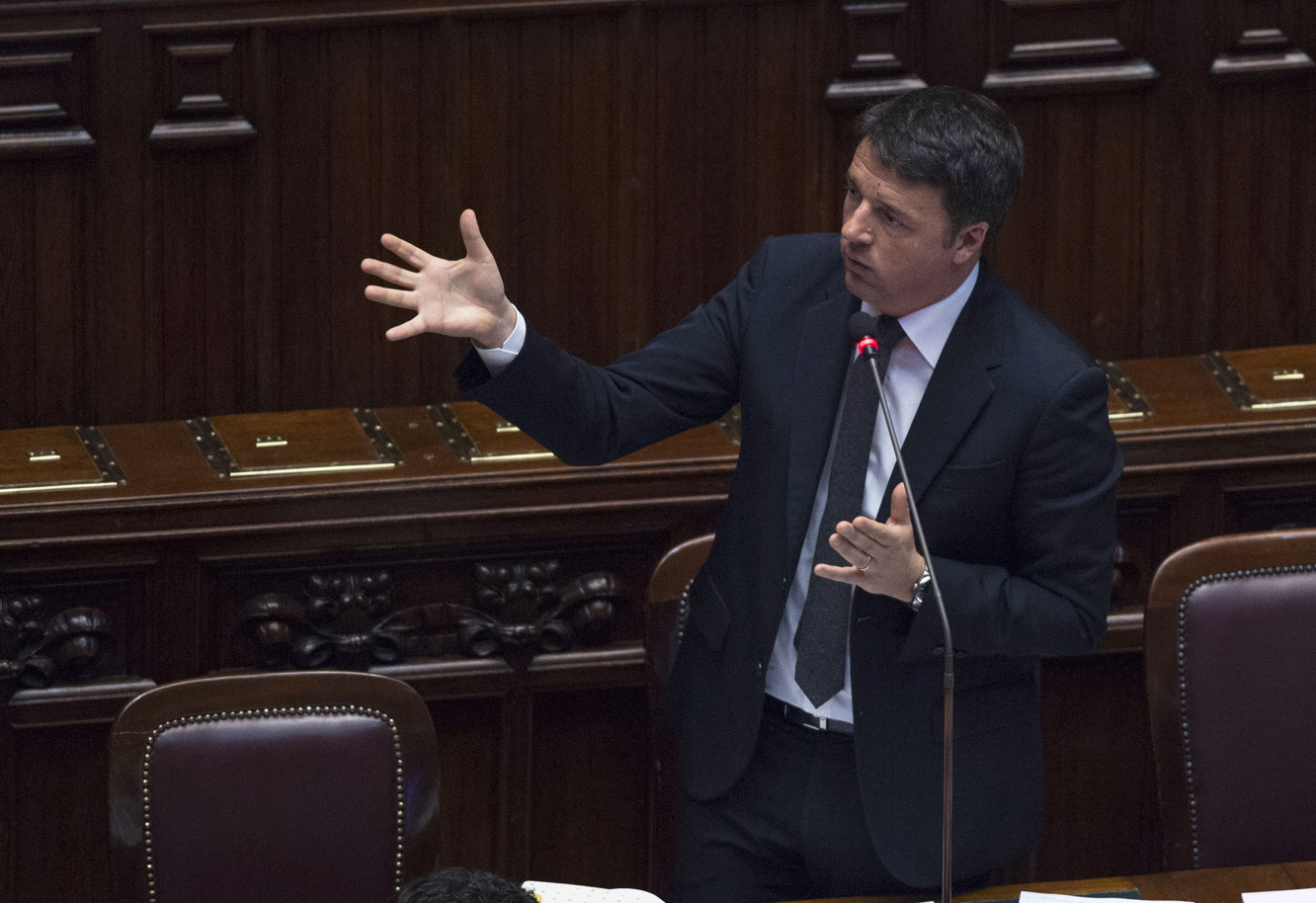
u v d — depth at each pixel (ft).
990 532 31.81
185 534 43.93
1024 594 31.17
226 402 50.31
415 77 49.16
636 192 51.03
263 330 50.01
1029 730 33.45
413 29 48.78
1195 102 52.85
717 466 46.19
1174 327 54.39
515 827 48.01
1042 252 53.47
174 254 49.08
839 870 33.40
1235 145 53.42
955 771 32.58
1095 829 50.14
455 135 49.73
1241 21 52.39
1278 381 51.26
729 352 33.99
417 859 35.24
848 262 30.89
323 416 49.93
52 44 46.75
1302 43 52.90
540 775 48.01
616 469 45.73
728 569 33.73
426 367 51.03
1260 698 37.22
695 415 34.09
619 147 50.62
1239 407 49.29
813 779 33.27
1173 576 37.27
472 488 45.11
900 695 32.30
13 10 46.21
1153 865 50.39
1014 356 31.48
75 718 44.62
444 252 50.57
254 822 34.60
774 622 32.60
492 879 23.67
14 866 45.55
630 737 48.24
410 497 44.91
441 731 47.16
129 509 43.45
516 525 45.73
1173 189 53.47
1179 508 48.37
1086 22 51.70
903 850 32.45
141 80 47.62
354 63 48.73
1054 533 31.32
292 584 45.39
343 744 34.86
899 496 28.02
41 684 44.32
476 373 31.60
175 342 49.62
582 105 50.16
